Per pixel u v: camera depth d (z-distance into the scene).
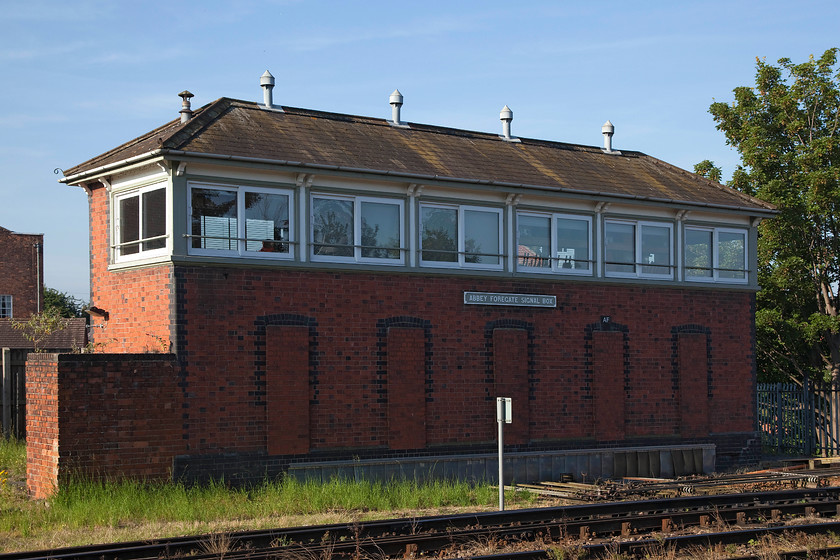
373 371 17.42
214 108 17.89
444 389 18.20
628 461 20.08
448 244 18.47
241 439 15.97
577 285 19.95
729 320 22.08
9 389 20.66
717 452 21.55
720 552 10.74
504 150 21.50
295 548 10.39
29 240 47.34
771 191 27.83
